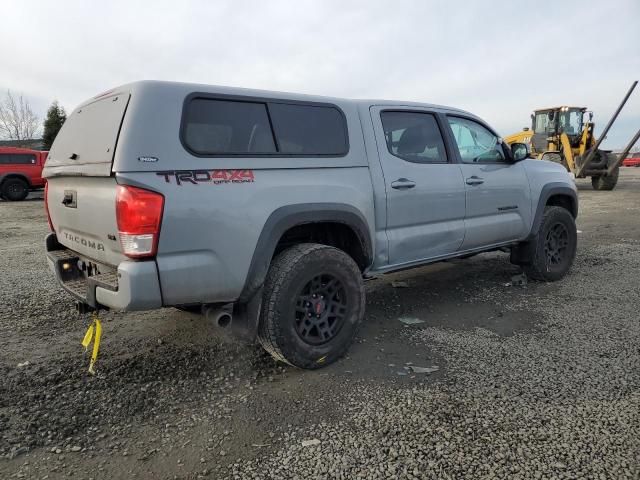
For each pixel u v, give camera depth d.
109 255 3.02
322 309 3.47
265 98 3.38
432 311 4.68
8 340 4.03
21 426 2.75
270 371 3.44
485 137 5.09
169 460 2.45
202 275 2.93
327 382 3.25
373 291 5.40
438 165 4.42
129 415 2.88
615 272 5.96
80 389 3.19
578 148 19.53
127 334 4.15
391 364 3.51
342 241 3.90
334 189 3.56
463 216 4.63
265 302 3.23
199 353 3.75
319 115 3.67
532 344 3.79
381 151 3.99
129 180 2.70
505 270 6.21
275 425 2.75
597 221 10.62
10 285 5.75
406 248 4.18
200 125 3.03
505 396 2.99
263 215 3.15
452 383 3.18
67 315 4.65
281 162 3.34
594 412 2.78
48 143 47.66
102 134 2.98
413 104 4.42
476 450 2.46
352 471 2.34
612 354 3.55
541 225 5.44
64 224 3.62
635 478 2.23
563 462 2.36
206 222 2.91
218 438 2.63
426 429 2.66
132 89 2.90
